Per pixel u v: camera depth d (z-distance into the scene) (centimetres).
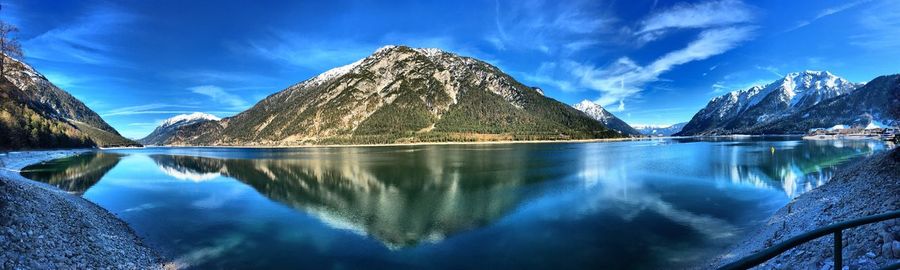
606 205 3009
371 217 2855
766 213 2616
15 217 1708
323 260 1973
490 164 6644
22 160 8531
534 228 2441
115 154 13250
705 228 2319
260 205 3316
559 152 10012
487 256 1989
